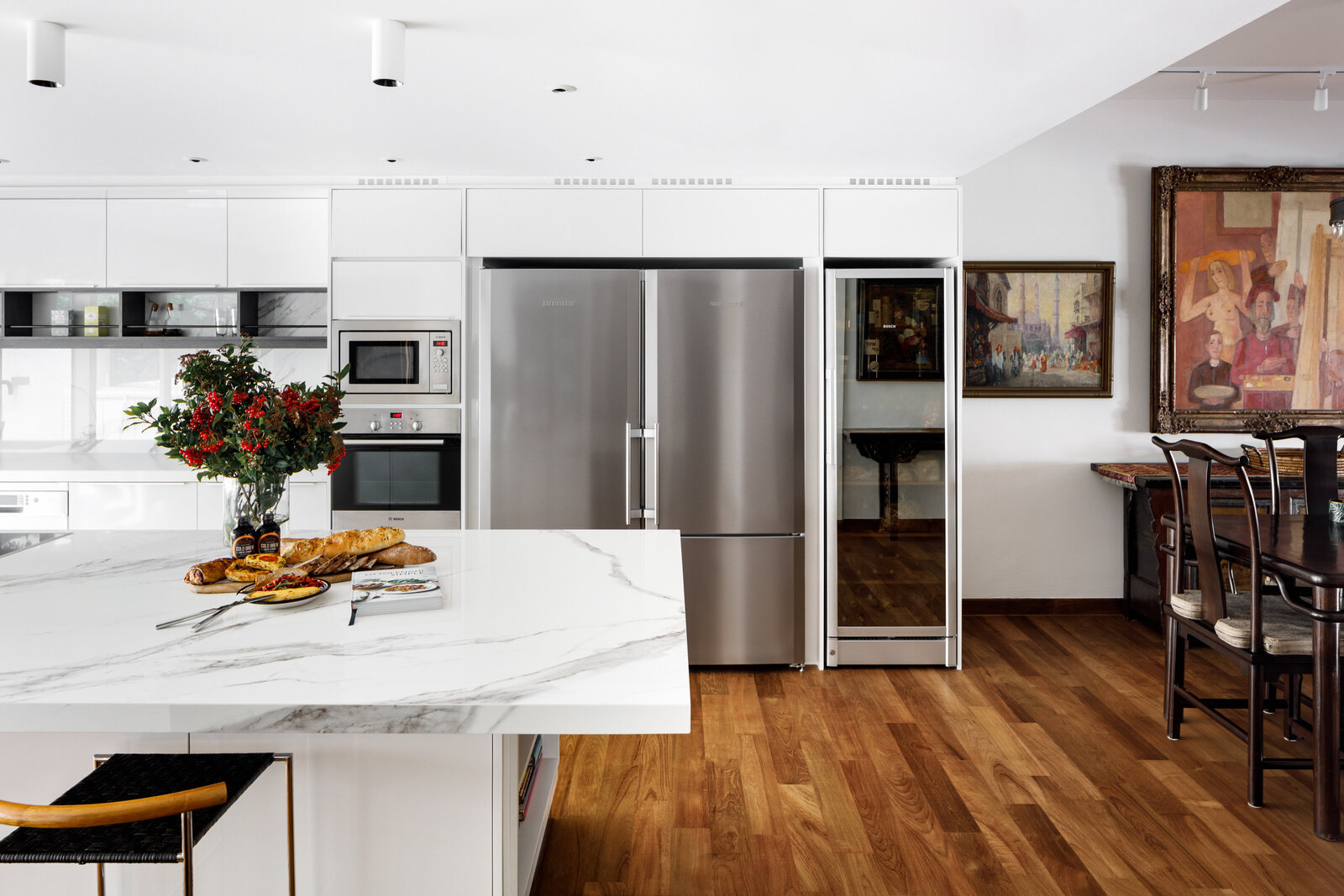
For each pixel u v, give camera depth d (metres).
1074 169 4.64
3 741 1.51
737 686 3.66
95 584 1.82
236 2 2.08
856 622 3.89
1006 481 4.73
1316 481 3.24
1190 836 2.37
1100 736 3.07
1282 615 2.75
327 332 4.11
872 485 3.88
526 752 2.00
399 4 2.11
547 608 1.64
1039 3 2.11
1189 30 2.28
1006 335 4.66
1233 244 4.58
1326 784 2.34
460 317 3.90
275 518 2.03
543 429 3.85
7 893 1.55
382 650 1.37
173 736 1.50
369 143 3.38
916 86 2.71
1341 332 4.59
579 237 3.88
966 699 3.47
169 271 4.05
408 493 3.92
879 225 3.87
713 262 3.99
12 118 3.06
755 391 3.85
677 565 2.04
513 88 2.74
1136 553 4.61
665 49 2.40
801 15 2.18
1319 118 4.60
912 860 2.26
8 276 4.06
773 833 2.41
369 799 1.49
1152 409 4.66
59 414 4.45
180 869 1.56
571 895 2.11
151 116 3.04
